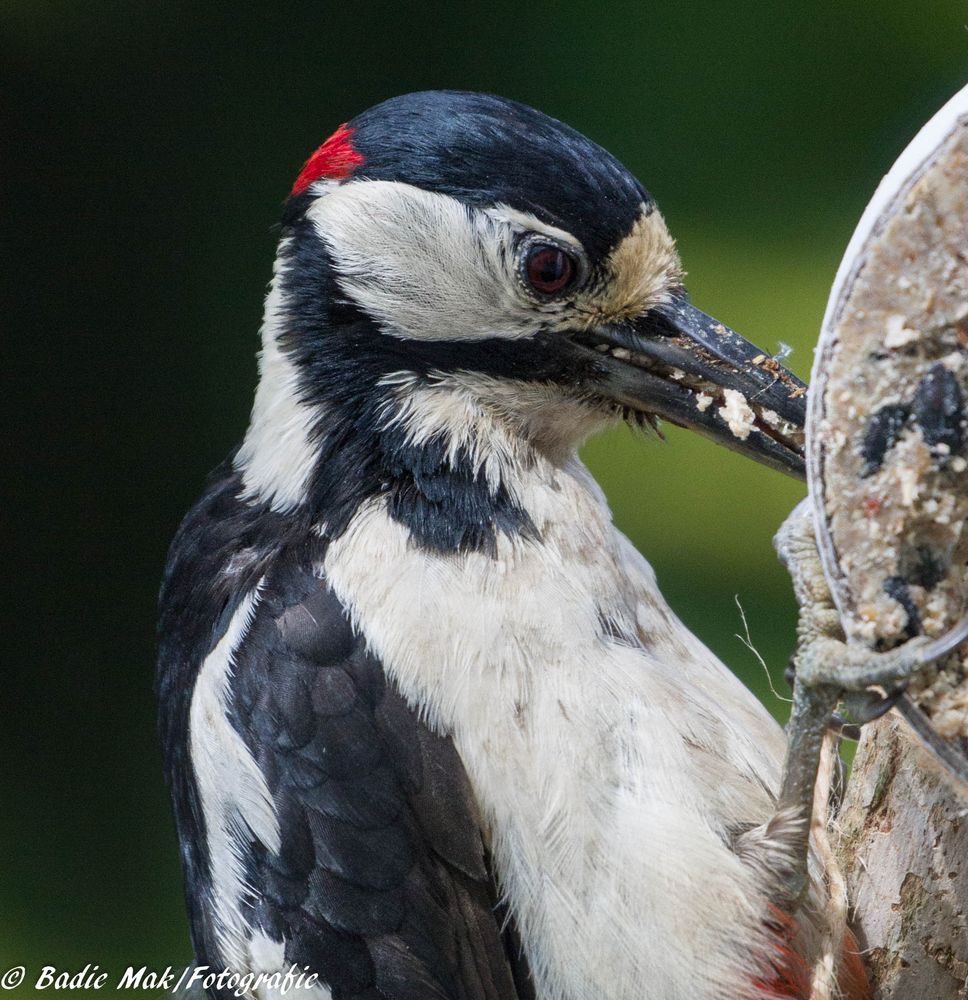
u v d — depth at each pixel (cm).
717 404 187
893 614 182
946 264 182
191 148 322
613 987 184
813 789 184
